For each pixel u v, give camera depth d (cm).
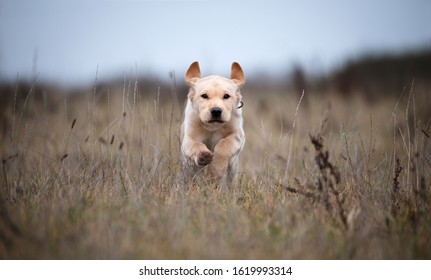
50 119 1322
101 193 714
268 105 1847
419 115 1299
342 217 605
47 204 661
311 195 668
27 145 863
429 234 591
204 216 622
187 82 882
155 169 787
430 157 862
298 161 938
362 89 2112
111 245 548
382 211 650
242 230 596
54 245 551
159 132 955
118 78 2067
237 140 859
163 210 639
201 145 823
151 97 1761
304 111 1662
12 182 759
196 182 777
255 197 725
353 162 811
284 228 590
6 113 1270
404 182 769
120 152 823
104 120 1359
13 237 559
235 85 872
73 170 808
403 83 2236
